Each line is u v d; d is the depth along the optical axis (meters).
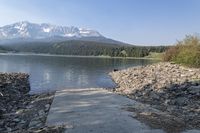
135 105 18.95
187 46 46.03
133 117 15.47
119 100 20.77
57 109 17.62
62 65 79.38
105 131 13.21
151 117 15.58
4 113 18.91
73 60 115.88
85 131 13.20
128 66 76.19
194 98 22.48
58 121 14.84
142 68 49.88
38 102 22.17
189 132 13.42
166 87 27.66
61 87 35.47
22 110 19.45
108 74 52.31
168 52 52.41
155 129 13.59
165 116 16.00
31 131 13.69
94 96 22.48
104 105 18.72
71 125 14.05
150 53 158.88
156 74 39.25
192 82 29.11
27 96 27.08
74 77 47.28
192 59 40.84
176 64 45.31
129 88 30.72
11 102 23.16
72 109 17.55
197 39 45.81
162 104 21.06
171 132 13.32
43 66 74.38
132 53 166.00
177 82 29.98
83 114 16.16
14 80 38.03
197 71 36.25
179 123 14.77
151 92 26.12
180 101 21.45
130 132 13.12
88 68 67.88
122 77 42.59
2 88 29.20
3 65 77.12
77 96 22.50
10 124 16.09
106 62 99.25
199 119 16.20
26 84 37.12
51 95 25.11
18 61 100.50
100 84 38.59
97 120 14.86
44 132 13.20
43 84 38.25
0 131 14.66
